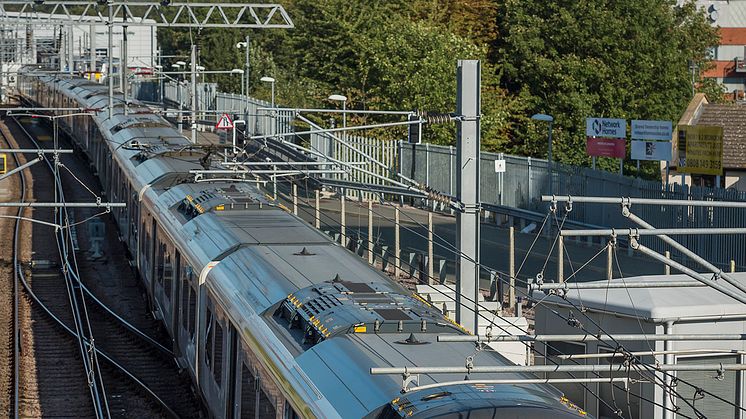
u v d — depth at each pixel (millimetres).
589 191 64438
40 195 78750
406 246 59750
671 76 93000
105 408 34469
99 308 48188
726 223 54688
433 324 21766
